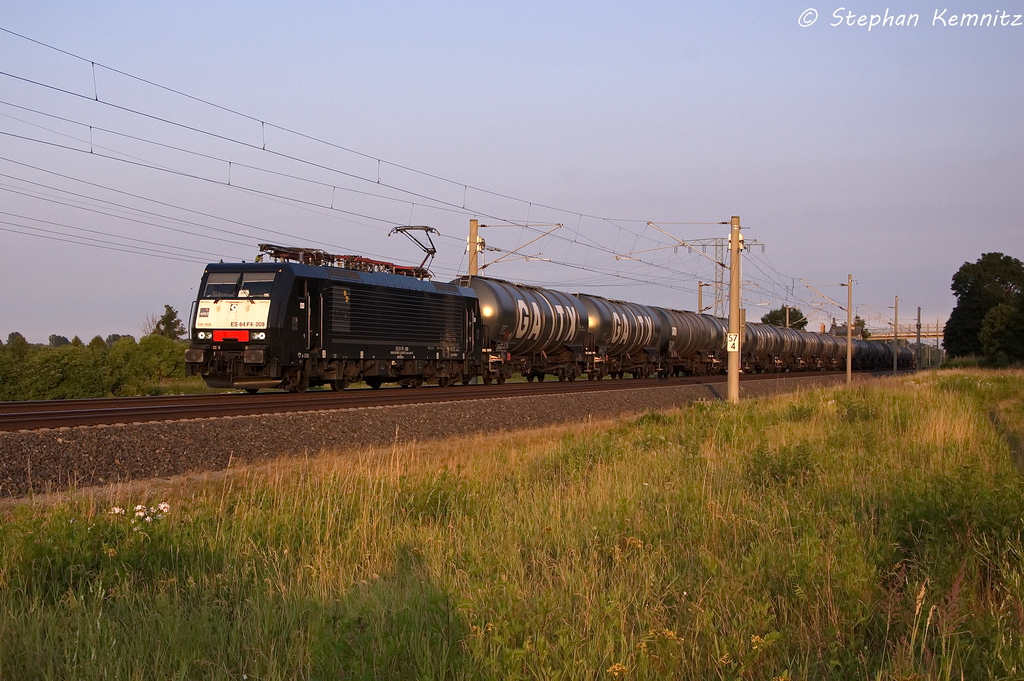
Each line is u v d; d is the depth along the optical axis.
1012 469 11.59
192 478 12.68
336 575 7.10
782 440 15.31
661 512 9.02
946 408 20.62
